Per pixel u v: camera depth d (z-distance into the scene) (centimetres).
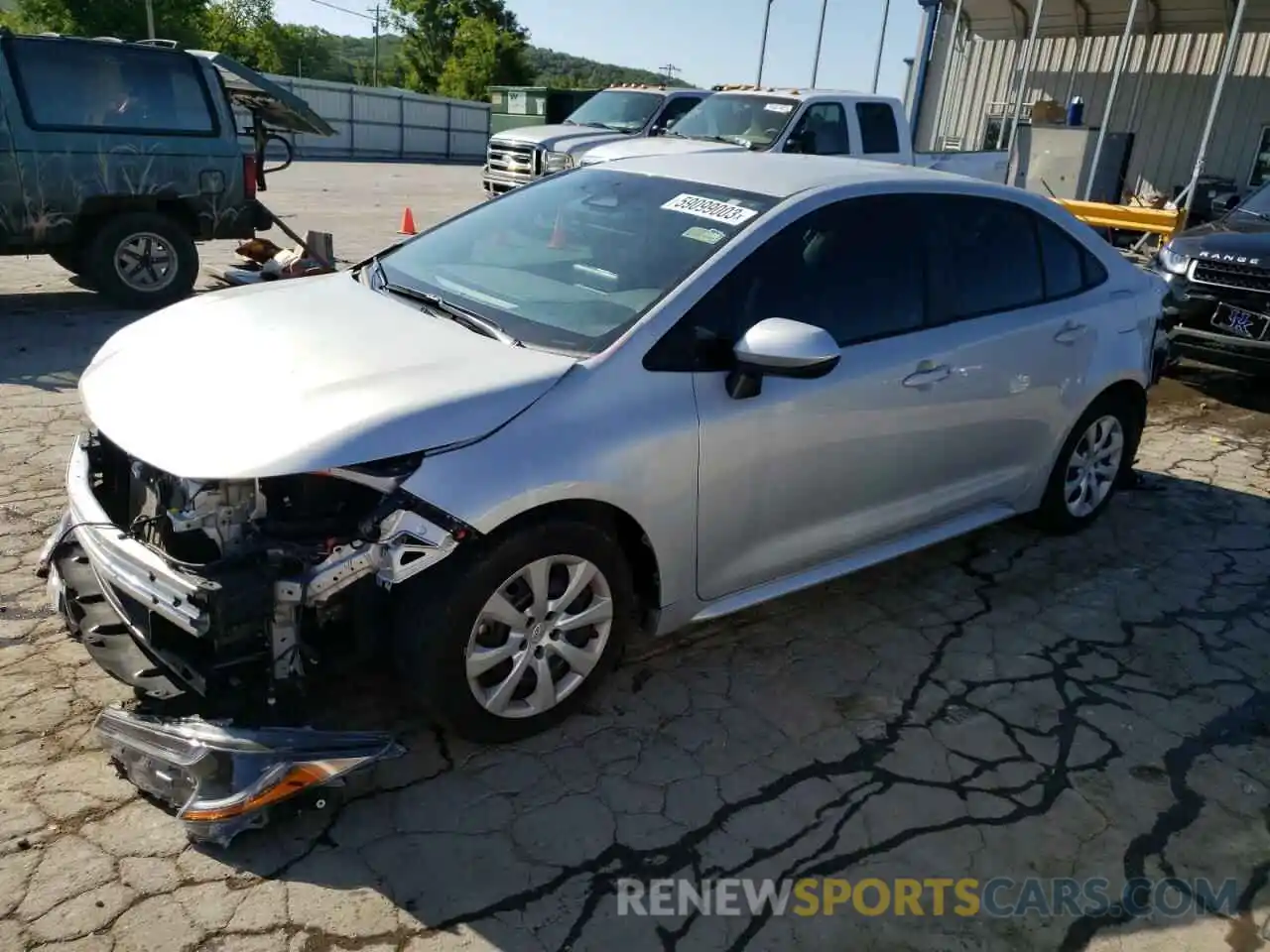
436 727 324
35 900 248
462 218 434
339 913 252
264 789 262
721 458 329
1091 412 482
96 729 286
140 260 848
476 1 6912
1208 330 766
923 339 390
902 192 400
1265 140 1725
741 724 339
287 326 333
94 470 328
